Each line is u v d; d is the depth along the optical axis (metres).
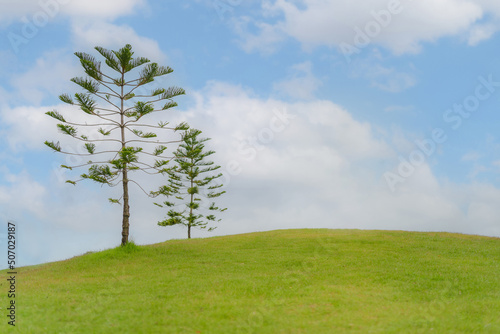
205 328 8.23
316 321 8.59
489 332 8.02
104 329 8.30
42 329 8.47
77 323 8.79
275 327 8.20
